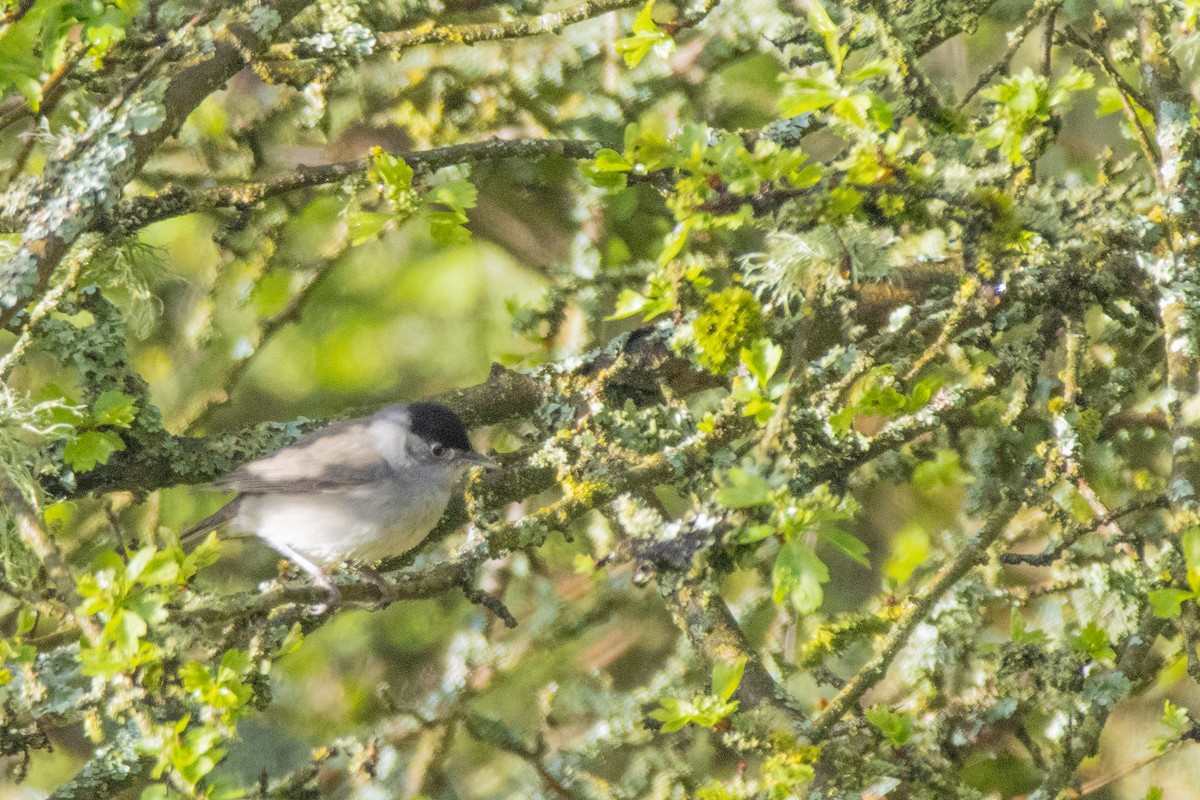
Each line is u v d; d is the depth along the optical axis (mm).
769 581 11992
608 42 13633
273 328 13531
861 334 9883
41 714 8461
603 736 11344
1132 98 10438
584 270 13625
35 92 7770
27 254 8156
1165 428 10906
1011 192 9438
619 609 12852
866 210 7570
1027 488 8750
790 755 7465
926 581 10641
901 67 8648
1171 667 9602
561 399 10633
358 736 11648
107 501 10266
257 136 14008
